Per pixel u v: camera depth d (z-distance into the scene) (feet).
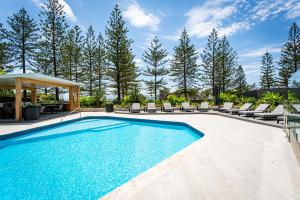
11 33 67.21
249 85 123.65
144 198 7.16
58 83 44.19
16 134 21.15
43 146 19.30
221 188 7.88
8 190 10.36
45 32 68.28
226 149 13.44
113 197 7.22
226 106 41.91
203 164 10.54
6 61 67.41
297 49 82.12
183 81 86.74
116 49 73.05
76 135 24.39
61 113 44.04
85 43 78.54
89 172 12.72
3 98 43.09
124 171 12.82
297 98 12.12
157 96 88.28
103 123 33.32
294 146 12.30
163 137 23.09
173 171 9.62
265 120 26.25
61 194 9.89
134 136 23.71
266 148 13.62
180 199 7.10
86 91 82.12
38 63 69.92
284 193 7.44
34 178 11.82
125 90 84.02
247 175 9.11
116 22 72.69
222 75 88.12
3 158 15.66
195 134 23.20
